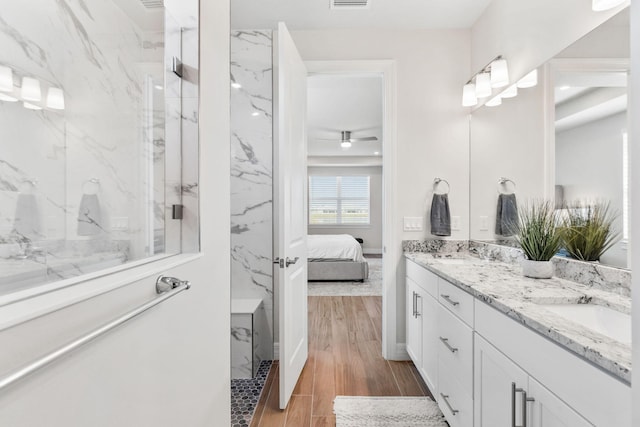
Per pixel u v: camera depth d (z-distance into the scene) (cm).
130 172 89
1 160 54
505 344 121
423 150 272
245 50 268
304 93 253
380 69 271
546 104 181
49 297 57
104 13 79
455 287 169
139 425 79
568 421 89
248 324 240
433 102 272
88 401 62
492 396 130
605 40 143
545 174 181
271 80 268
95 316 64
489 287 148
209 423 124
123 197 86
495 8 233
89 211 74
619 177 134
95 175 76
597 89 147
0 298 54
